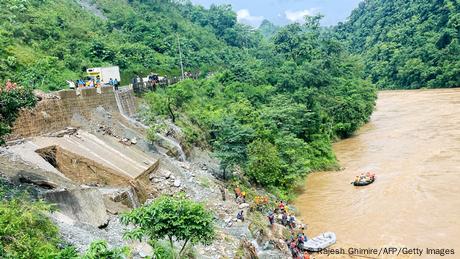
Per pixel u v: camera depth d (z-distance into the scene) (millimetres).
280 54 78312
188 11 99688
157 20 74438
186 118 37312
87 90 27703
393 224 25484
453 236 23094
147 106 35250
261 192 31781
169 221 12023
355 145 49594
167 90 39781
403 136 49938
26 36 41094
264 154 33531
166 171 25984
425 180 32312
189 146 33031
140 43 62406
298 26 86500
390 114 68375
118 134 27781
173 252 12773
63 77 36500
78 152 21797
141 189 21797
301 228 26281
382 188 32062
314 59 73312
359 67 86125
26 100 15391
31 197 14742
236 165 33406
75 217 15711
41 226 12539
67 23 51219
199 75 57594
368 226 25750
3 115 14914
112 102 30750
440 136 46594
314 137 44844
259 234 22469
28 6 48344
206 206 23922
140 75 50656
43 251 10656
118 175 21203
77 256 10000
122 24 69062
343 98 59438
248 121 40500
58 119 23969
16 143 19641
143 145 28156
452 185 30547
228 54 79625
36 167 18109
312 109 51875
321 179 37344
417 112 66375
